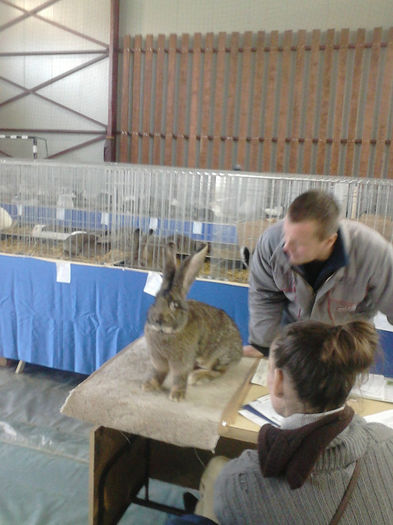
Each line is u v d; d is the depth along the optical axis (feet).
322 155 23.24
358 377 3.38
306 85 23.06
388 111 22.11
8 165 10.89
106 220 10.43
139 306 9.31
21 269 9.91
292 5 22.56
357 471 3.06
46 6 25.22
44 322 10.06
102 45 24.81
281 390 3.38
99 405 4.77
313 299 5.84
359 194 8.43
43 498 6.81
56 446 8.04
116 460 5.67
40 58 25.84
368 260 5.52
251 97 23.93
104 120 25.54
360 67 22.07
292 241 4.96
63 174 10.62
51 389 10.16
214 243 9.50
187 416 4.50
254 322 6.38
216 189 9.48
